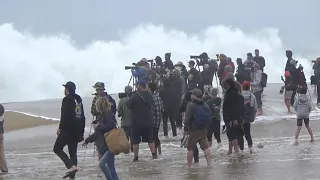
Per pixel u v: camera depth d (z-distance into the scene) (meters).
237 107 58.03
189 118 51.97
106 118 44.34
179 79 73.44
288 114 88.88
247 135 60.50
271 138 70.44
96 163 58.50
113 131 43.97
